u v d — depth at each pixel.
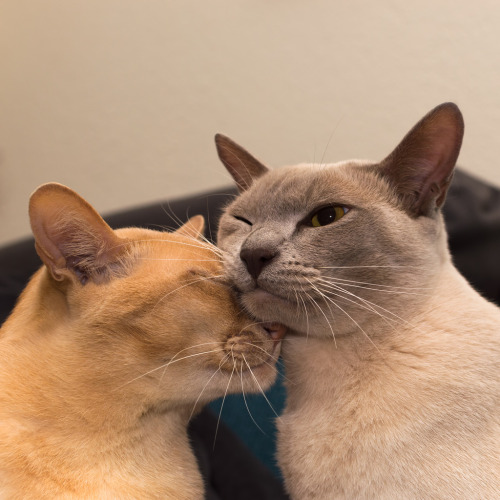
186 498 0.51
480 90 0.84
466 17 0.83
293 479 0.53
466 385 0.50
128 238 0.51
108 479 0.48
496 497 0.48
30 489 0.47
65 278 0.49
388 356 0.52
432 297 0.53
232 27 0.96
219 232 0.58
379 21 0.87
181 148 1.03
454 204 0.73
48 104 1.13
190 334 0.49
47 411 0.48
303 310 0.51
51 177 1.15
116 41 1.04
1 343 0.50
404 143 0.53
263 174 0.60
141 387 0.49
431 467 0.49
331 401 0.52
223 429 0.63
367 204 0.52
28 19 1.11
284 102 0.94
